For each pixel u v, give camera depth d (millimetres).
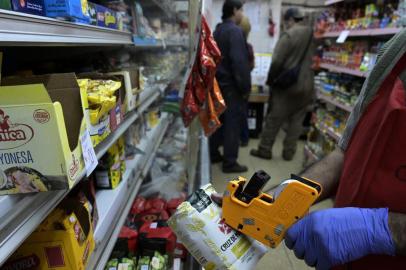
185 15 3578
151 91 1748
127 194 1302
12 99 495
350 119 904
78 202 790
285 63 3266
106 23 1083
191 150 2053
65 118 597
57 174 534
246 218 699
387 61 760
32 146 514
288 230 662
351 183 786
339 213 640
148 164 1731
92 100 779
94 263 886
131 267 1221
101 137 870
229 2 2887
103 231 974
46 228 696
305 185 632
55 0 701
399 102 672
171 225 762
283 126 5168
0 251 463
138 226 1470
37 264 708
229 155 3217
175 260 1364
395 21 1993
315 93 3766
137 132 1847
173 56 3047
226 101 3016
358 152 777
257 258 763
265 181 691
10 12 497
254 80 4734
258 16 4973
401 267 716
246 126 4137
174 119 3348
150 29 2053
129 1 1651
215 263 720
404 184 674
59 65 1265
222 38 2863
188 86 1478
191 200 768
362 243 596
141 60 2311
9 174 522
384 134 677
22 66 1061
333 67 3004
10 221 494
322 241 610
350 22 2715
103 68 1395
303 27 3193
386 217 610
